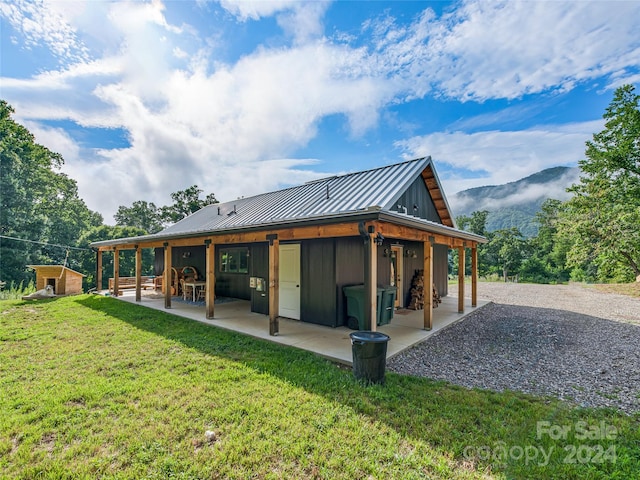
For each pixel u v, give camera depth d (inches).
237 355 187.9
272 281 234.4
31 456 95.7
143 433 107.0
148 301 404.8
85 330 247.1
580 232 708.7
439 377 164.1
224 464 92.9
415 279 391.5
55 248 917.8
